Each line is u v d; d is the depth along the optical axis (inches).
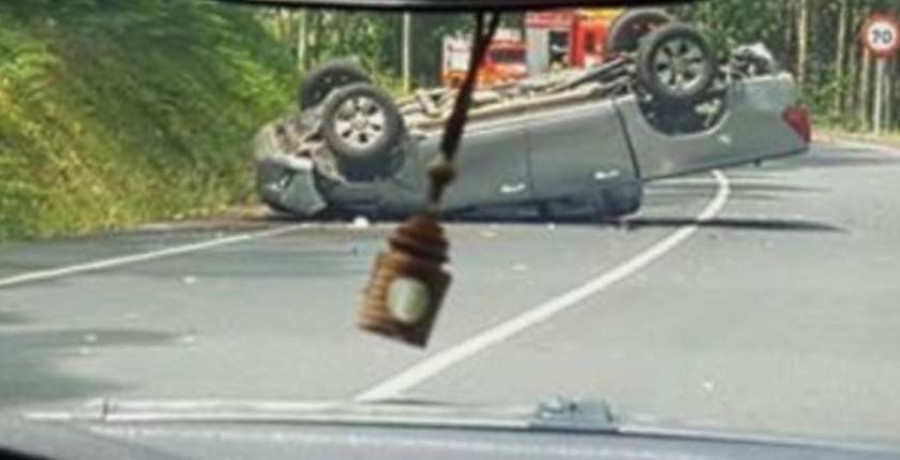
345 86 1027.9
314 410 153.3
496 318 601.9
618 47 1032.2
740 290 697.0
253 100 1299.2
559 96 1018.7
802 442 148.5
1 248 849.5
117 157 1098.7
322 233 943.0
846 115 3041.3
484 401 443.5
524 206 1025.5
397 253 105.3
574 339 555.2
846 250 876.0
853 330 586.2
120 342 529.0
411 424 150.3
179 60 1237.1
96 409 155.3
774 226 1024.9
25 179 1010.7
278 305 622.8
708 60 1021.8
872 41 2647.6
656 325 590.6
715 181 1469.0
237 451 146.2
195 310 607.5
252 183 1179.9
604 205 1039.6
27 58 1077.8
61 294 649.0
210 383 460.1
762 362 514.3
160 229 987.3
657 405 444.5
